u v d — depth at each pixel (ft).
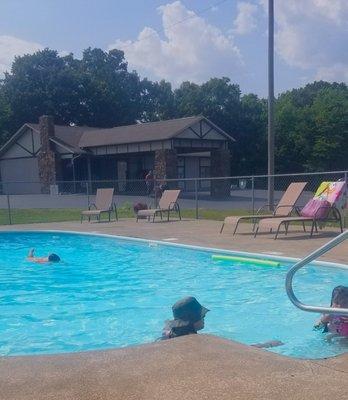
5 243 53.16
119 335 22.31
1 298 29.50
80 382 11.30
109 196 68.54
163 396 10.52
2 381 11.41
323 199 45.39
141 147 116.67
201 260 38.88
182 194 122.83
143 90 242.58
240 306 25.64
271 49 63.67
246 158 208.33
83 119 205.98
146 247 46.01
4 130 182.39
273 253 36.01
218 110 207.92
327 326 19.45
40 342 21.63
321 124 196.13
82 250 46.98
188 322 17.16
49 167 128.26
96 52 247.50
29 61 198.49
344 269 30.60
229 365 12.13
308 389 10.77
